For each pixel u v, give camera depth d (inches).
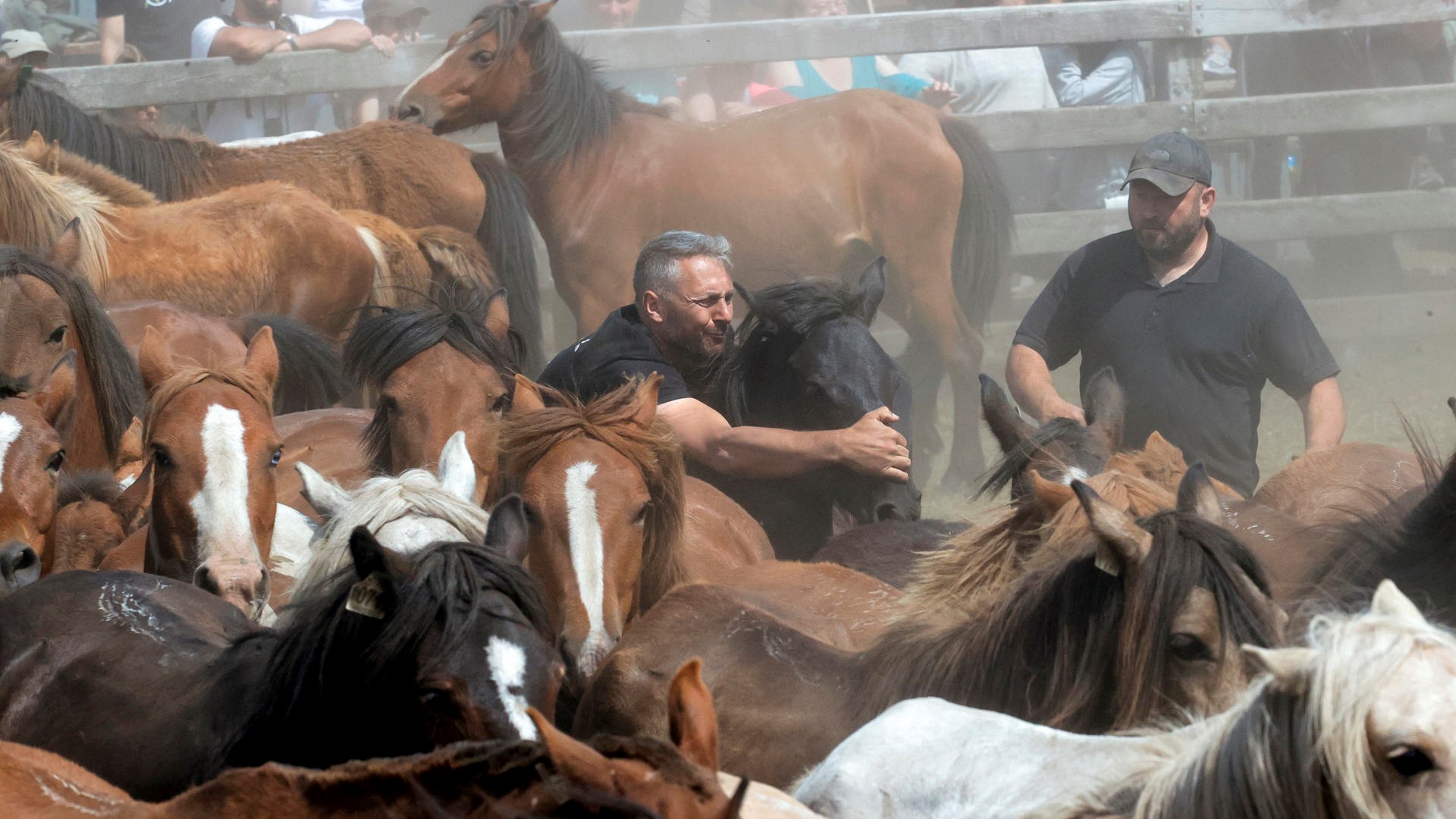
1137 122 797.9
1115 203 856.3
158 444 302.0
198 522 295.7
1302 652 140.3
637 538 278.7
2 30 855.7
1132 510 225.6
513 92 639.8
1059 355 428.1
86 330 366.0
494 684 185.9
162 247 522.3
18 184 476.7
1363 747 133.1
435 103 642.8
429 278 598.2
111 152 616.4
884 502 362.0
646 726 235.1
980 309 684.1
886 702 214.2
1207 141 804.0
